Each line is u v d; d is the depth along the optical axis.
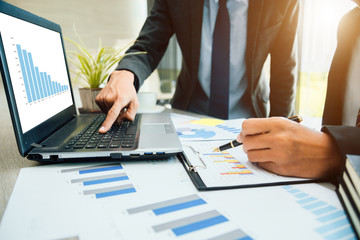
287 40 1.04
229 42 1.02
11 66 0.43
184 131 0.75
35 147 0.47
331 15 1.76
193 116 1.00
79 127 0.64
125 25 2.37
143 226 0.28
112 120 0.60
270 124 0.43
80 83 1.01
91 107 0.94
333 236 0.26
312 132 0.41
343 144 0.35
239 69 1.10
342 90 0.74
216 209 0.31
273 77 1.13
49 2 2.18
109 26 2.33
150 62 1.05
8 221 0.28
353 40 0.71
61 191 0.36
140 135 0.57
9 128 0.83
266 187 0.38
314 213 0.30
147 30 1.13
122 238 0.26
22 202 0.33
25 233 0.26
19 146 0.43
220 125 0.83
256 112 1.14
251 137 0.45
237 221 0.29
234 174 0.42
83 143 0.50
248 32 1.01
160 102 1.95
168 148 0.48
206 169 0.44
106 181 0.40
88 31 2.29
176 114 1.04
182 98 1.21
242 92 1.14
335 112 0.77
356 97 0.69
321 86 1.99
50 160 0.46
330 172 0.40
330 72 0.77
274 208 0.32
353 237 0.26
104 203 0.33
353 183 0.29
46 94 0.58
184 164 0.47
